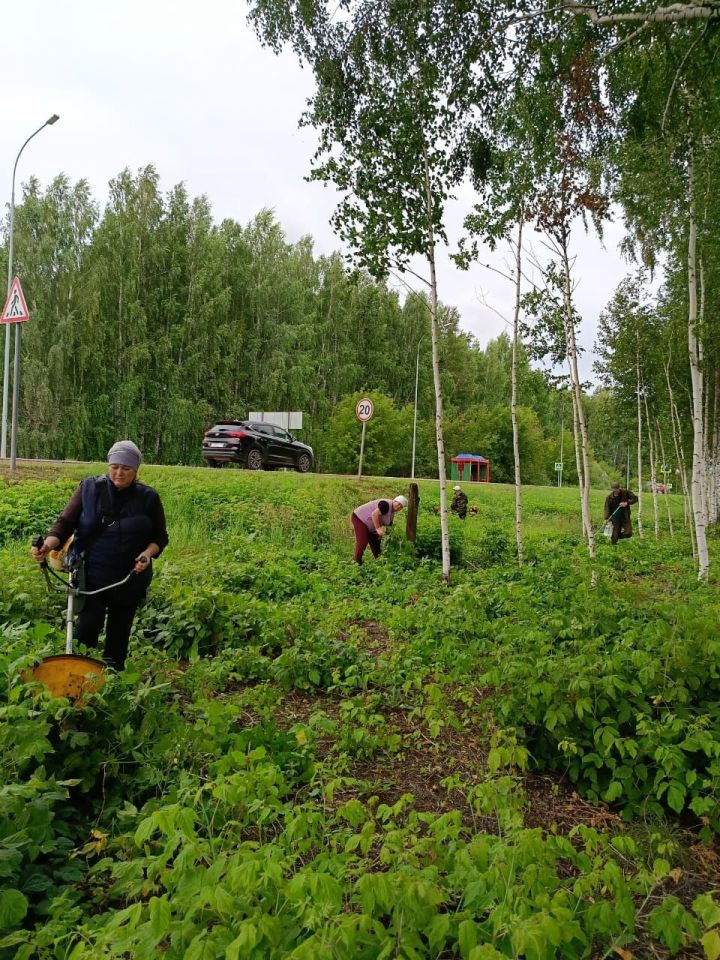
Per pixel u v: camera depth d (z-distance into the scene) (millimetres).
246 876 1978
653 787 3559
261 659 5664
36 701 3105
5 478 14188
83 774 3188
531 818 3574
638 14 6965
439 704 4426
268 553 11734
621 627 5520
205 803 3020
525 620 6312
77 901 2594
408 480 25562
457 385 61625
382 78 9445
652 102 9523
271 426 23859
